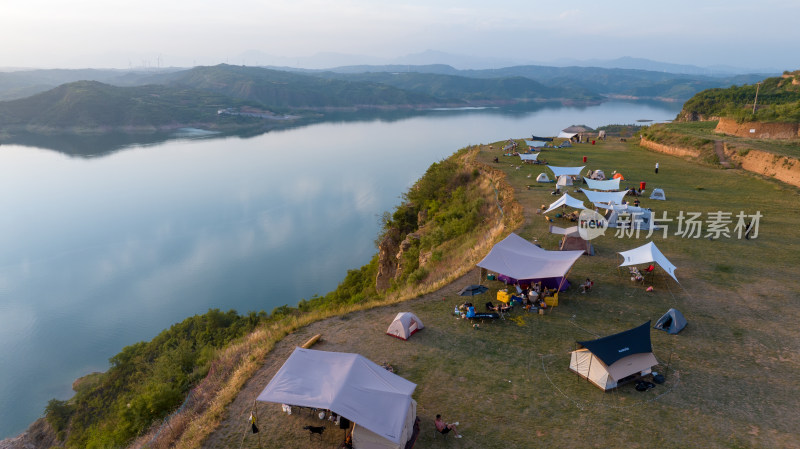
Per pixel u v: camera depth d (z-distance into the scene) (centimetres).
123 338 12375
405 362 2470
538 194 5928
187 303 14038
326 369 2019
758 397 2072
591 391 2164
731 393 2105
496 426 1956
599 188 5703
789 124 8775
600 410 2027
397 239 8019
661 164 8156
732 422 1920
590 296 3128
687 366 2320
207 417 2142
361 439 1788
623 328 2706
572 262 3108
